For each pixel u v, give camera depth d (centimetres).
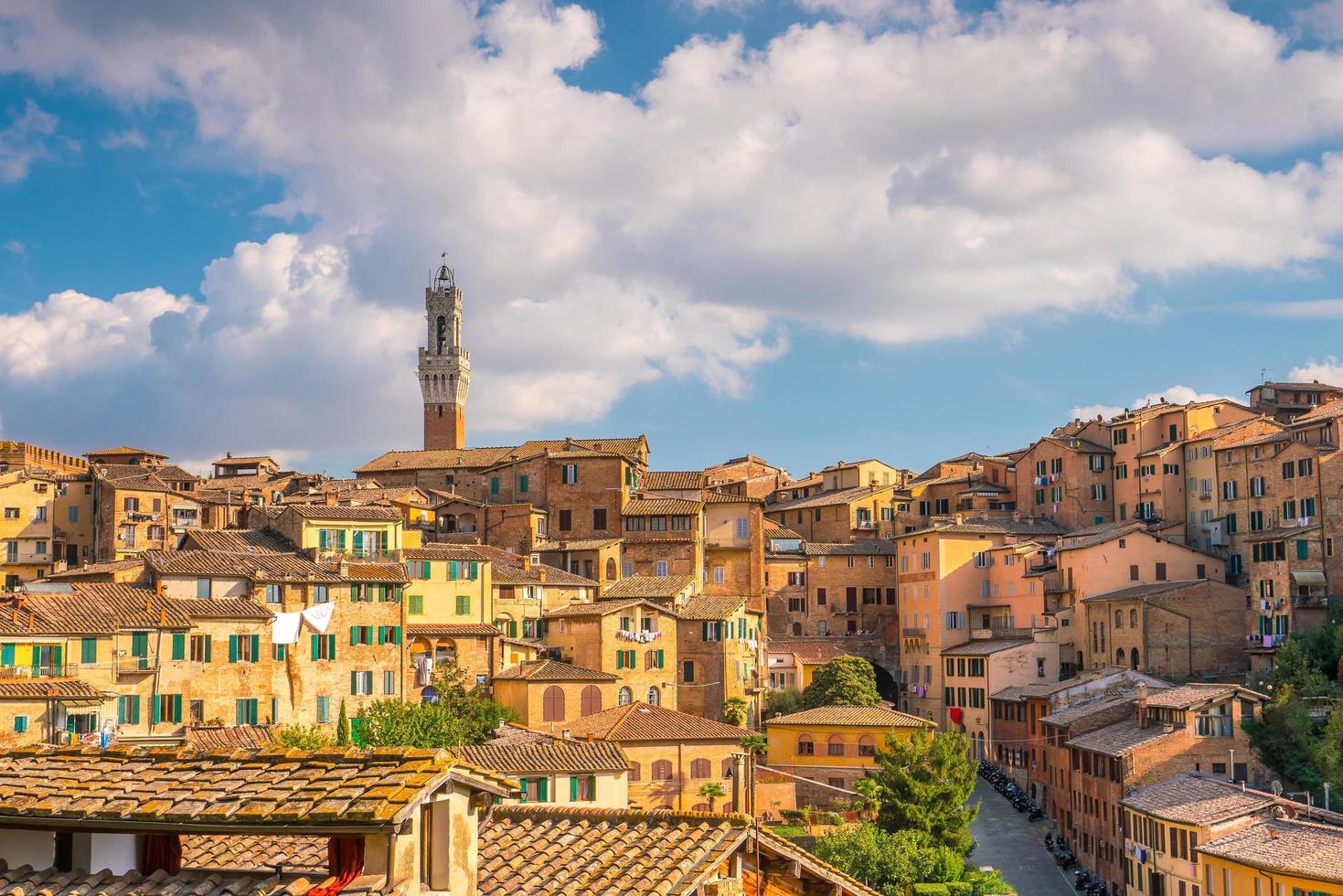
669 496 18262
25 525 17850
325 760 2480
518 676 13900
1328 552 14650
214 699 12106
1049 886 11581
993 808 14000
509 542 17338
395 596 13512
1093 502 18950
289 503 17700
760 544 17662
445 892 2305
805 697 15888
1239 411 18275
